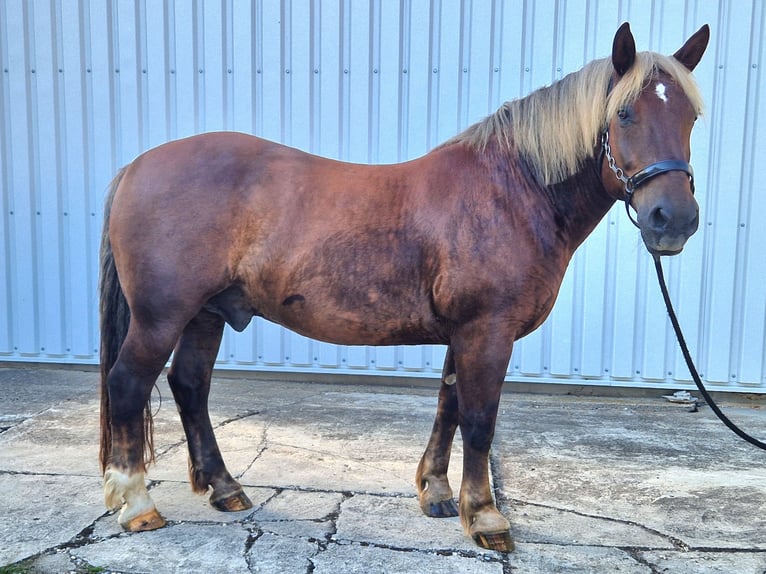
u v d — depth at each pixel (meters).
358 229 1.84
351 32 3.75
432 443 2.17
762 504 2.28
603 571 1.79
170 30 3.85
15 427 2.98
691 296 3.70
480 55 3.70
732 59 3.55
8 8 3.92
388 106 3.78
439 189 1.87
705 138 3.61
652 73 1.68
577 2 3.60
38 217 4.06
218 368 4.07
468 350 1.83
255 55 3.82
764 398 3.77
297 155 1.99
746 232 3.64
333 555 1.84
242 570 1.75
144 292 1.86
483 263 1.78
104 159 3.98
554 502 2.27
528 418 3.36
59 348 4.13
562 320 3.79
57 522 2.01
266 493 2.29
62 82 3.95
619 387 3.85
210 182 1.88
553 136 1.81
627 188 1.70
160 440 2.85
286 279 1.87
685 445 2.94
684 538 2.00
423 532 2.01
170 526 2.01
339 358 3.98
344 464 2.60
